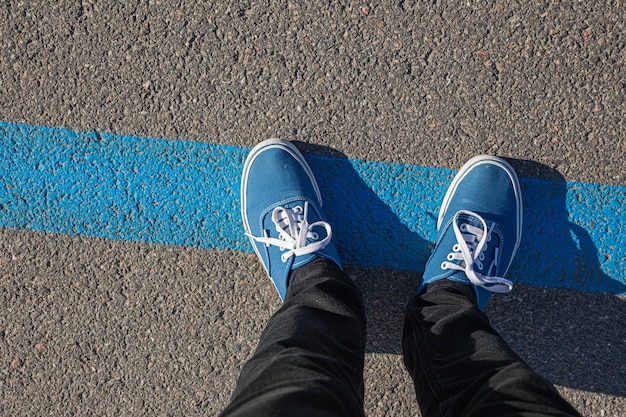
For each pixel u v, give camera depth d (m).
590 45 1.63
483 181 1.65
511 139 1.66
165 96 1.69
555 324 1.69
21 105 1.71
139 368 1.76
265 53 1.67
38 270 1.75
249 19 1.66
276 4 1.66
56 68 1.69
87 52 1.69
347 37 1.66
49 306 1.75
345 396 1.12
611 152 1.65
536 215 1.68
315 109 1.68
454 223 1.63
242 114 1.68
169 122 1.69
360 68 1.66
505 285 1.60
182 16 1.67
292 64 1.67
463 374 1.27
